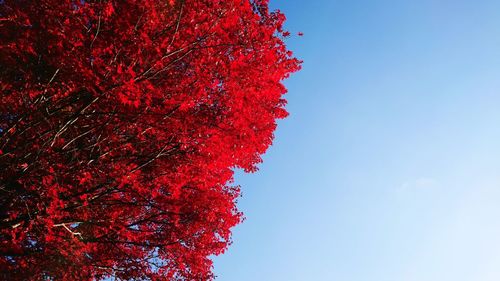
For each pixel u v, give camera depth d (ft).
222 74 35.94
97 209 42.47
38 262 37.68
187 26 34.99
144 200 43.11
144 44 33.50
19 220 36.52
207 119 37.60
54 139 35.35
